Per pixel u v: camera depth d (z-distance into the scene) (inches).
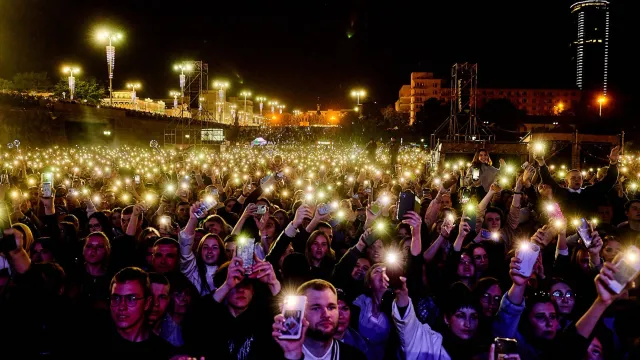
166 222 309.6
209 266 230.1
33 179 511.8
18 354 175.9
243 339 169.3
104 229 305.3
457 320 178.1
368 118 3120.1
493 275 246.8
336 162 1059.9
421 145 2413.9
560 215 225.8
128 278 166.7
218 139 1745.8
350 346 157.2
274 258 233.6
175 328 196.5
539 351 175.2
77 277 232.2
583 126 1146.0
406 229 276.8
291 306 130.9
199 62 1843.0
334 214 319.6
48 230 292.2
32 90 2436.0
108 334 168.4
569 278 229.9
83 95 2546.8
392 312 173.8
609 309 188.2
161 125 2098.9
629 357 170.6
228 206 389.4
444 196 368.2
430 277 233.5
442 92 4776.1
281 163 516.4
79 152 1222.9
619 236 287.1
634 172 606.2
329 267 244.5
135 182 505.0
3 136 1336.1
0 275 202.7
